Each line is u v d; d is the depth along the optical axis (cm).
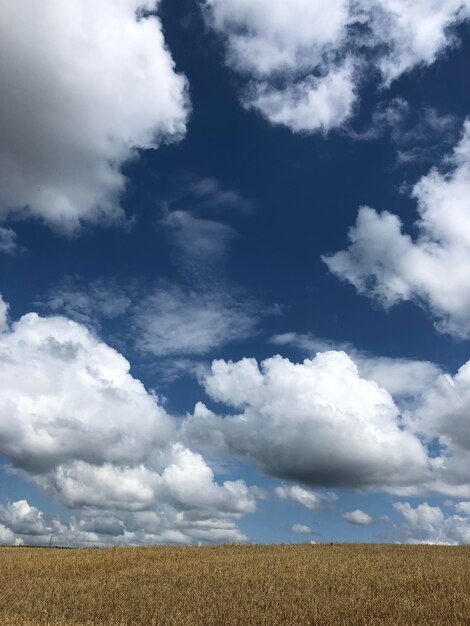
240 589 2575
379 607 2173
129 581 2814
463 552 4247
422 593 2439
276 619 2000
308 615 2084
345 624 1969
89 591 2569
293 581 2758
